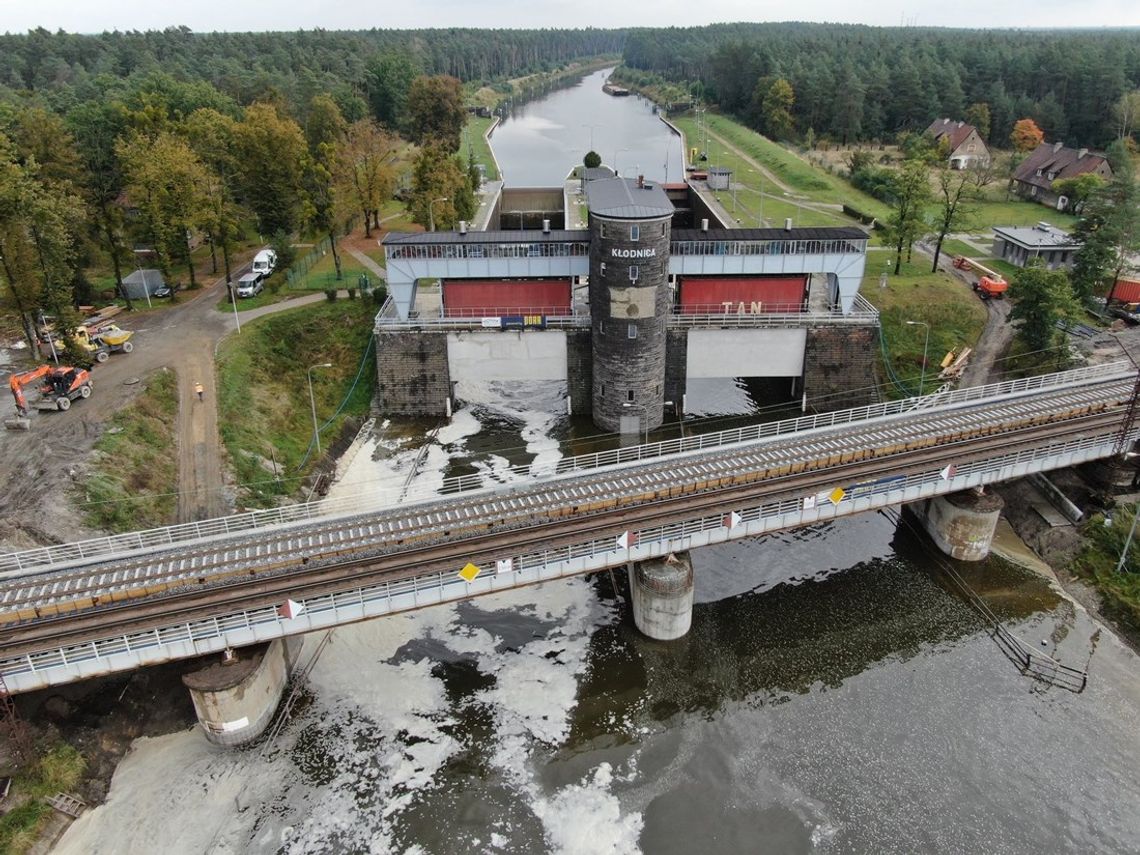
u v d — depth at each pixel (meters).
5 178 70.38
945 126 182.88
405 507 55.44
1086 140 185.12
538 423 85.06
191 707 49.44
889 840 42.22
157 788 44.97
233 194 119.12
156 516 59.56
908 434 63.22
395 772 46.38
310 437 76.06
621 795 44.91
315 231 121.38
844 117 193.62
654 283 75.69
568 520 52.19
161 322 85.94
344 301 92.75
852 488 56.31
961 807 43.88
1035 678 52.09
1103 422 63.94
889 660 53.94
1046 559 63.12
